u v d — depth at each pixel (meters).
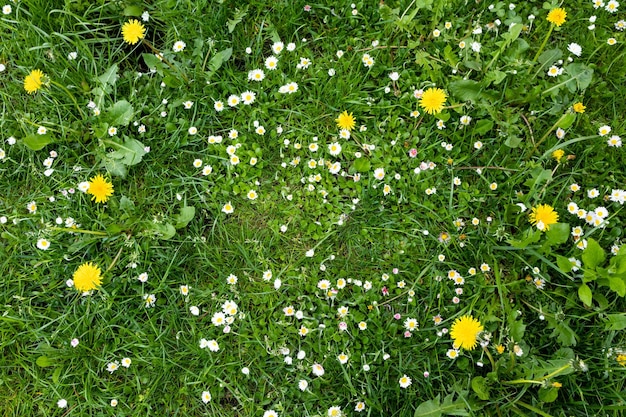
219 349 0.73
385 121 0.79
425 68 0.79
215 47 0.80
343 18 0.81
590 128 0.77
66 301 0.75
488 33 0.82
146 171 0.79
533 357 0.70
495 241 0.74
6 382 0.72
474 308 0.73
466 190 0.77
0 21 0.79
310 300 0.74
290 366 0.73
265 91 0.81
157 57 0.78
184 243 0.76
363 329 0.72
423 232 0.76
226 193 0.78
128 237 0.75
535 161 0.77
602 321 0.72
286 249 0.78
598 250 0.68
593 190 0.75
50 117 0.79
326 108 0.81
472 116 0.79
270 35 0.81
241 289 0.76
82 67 0.80
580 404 0.69
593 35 0.81
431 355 0.72
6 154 0.78
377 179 0.77
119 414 0.71
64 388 0.72
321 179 0.78
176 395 0.73
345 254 0.78
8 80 0.80
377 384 0.72
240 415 0.72
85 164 0.78
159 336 0.72
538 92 0.77
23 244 0.75
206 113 0.79
